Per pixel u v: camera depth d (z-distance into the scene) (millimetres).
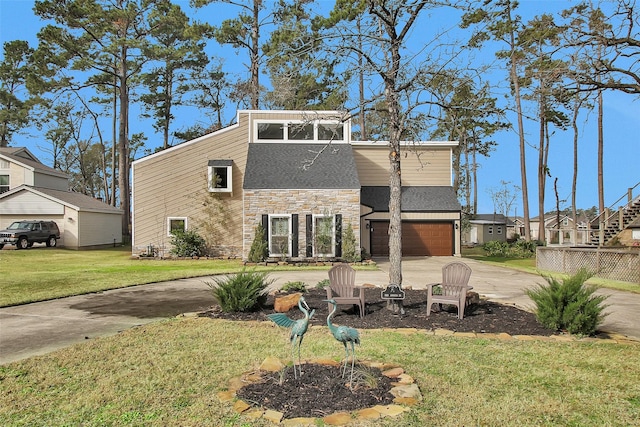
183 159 23953
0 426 3842
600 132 31516
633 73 13656
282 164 22781
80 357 5793
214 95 43812
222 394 4445
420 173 27516
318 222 21453
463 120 14047
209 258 23141
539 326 7551
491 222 49781
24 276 14703
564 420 4020
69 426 3848
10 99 39312
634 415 4137
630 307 9914
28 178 31625
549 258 18906
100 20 30984
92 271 16531
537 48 14000
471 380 4973
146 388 4699
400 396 4352
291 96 11031
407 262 22391
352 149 26469
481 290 12375
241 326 7574
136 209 23531
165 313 8938
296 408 4055
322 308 8961
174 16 32500
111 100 45688
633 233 23797
